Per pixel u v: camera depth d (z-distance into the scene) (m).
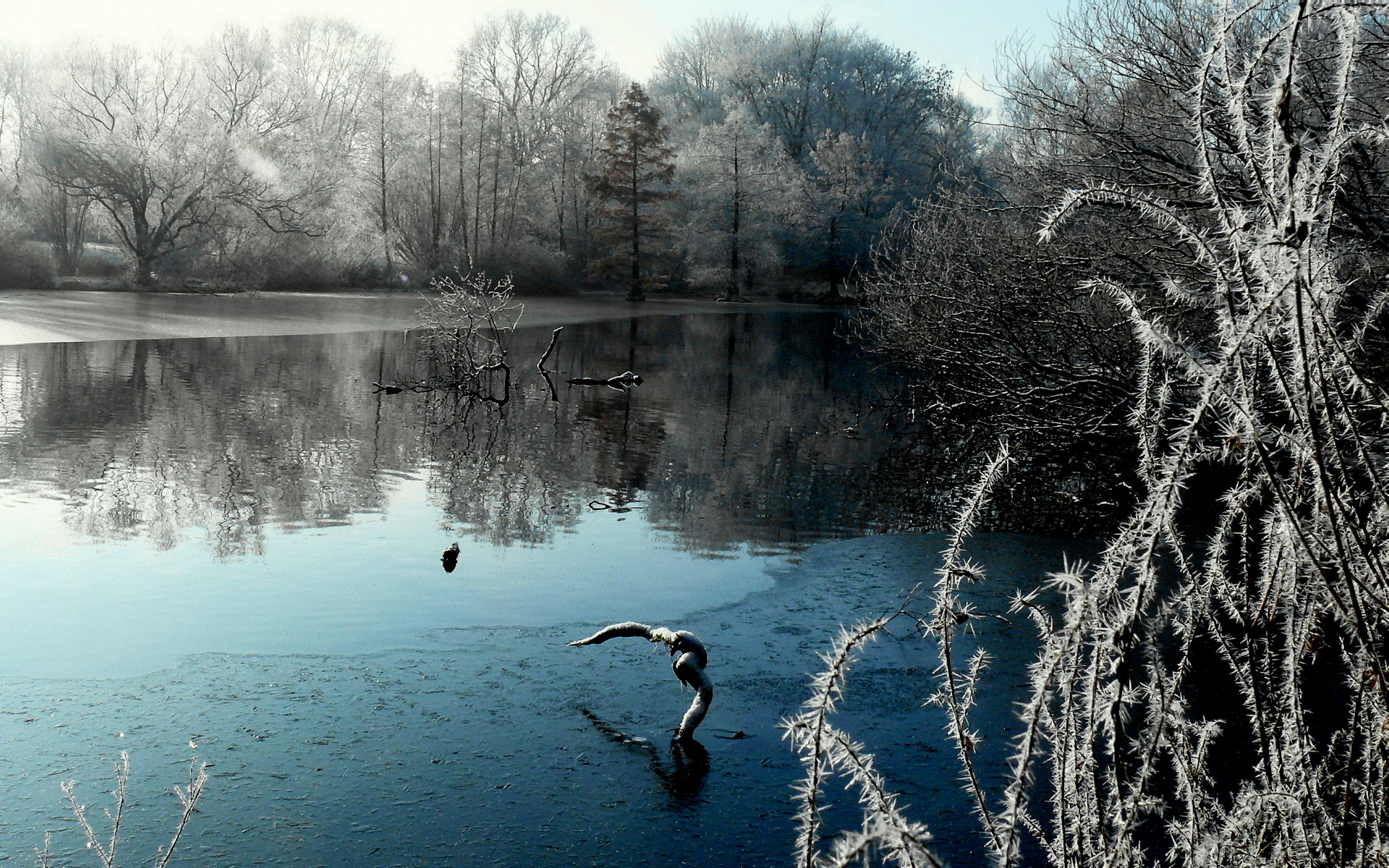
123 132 45.97
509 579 7.59
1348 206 6.53
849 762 1.89
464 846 3.93
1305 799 1.96
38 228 50.69
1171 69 10.12
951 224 15.95
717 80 72.12
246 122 52.78
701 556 8.41
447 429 15.05
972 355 14.15
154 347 25.22
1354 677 1.99
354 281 55.75
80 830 3.92
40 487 10.16
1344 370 1.71
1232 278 1.63
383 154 59.06
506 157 63.34
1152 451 1.79
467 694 5.34
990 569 8.05
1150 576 1.73
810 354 31.03
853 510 10.39
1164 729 2.09
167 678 5.46
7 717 4.91
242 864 3.76
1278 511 1.94
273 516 9.38
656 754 4.73
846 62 68.19
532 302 52.38
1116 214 10.14
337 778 4.41
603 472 12.24
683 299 64.31
